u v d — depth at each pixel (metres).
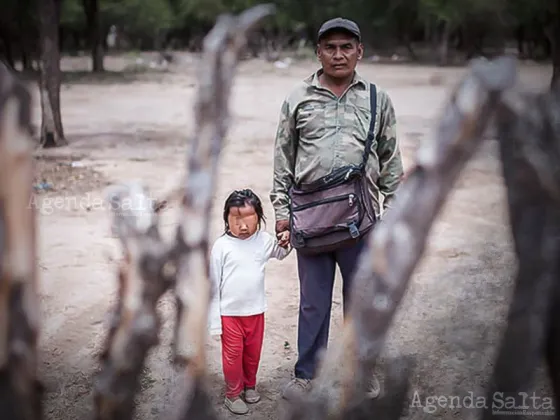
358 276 0.69
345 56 3.15
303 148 3.25
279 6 33.34
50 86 11.78
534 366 0.83
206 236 0.67
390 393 0.77
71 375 3.49
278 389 3.72
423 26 37.41
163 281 0.67
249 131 13.46
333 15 33.31
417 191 0.68
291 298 5.02
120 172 9.55
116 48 49.56
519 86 0.70
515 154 0.74
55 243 6.16
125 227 0.68
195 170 0.67
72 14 35.16
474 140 0.67
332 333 4.25
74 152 11.30
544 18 15.00
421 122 13.66
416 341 3.43
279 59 38.31
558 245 0.78
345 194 3.15
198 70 0.67
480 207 6.37
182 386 0.71
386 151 3.30
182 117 16.27
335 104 3.19
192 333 0.68
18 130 0.59
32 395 0.63
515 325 0.83
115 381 0.68
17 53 24.00
